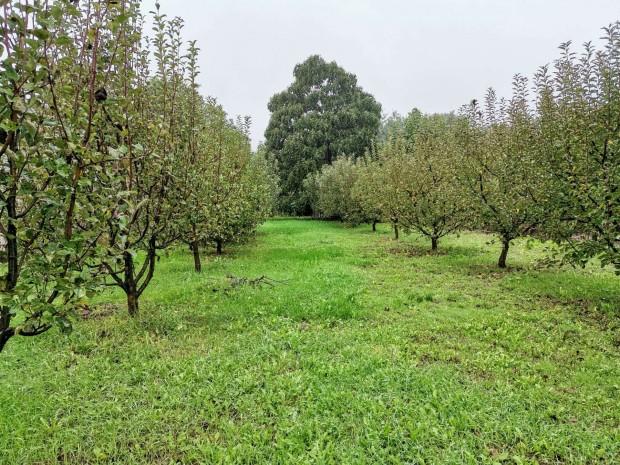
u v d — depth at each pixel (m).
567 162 7.06
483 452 3.13
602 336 5.58
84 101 3.01
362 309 6.85
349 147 32.94
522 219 9.66
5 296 2.31
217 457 3.07
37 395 3.90
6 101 2.13
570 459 3.05
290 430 3.39
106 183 3.11
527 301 7.45
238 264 11.60
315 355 4.91
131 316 6.28
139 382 4.27
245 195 12.41
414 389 4.04
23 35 2.17
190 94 6.72
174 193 6.11
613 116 6.50
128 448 3.22
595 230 6.66
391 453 3.14
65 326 2.64
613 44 6.39
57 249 2.48
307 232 22.22
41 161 2.37
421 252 13.73
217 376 4.30
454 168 11.27
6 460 3.04
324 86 35.47
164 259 12.72
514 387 4.14
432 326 6.06
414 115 31.53
